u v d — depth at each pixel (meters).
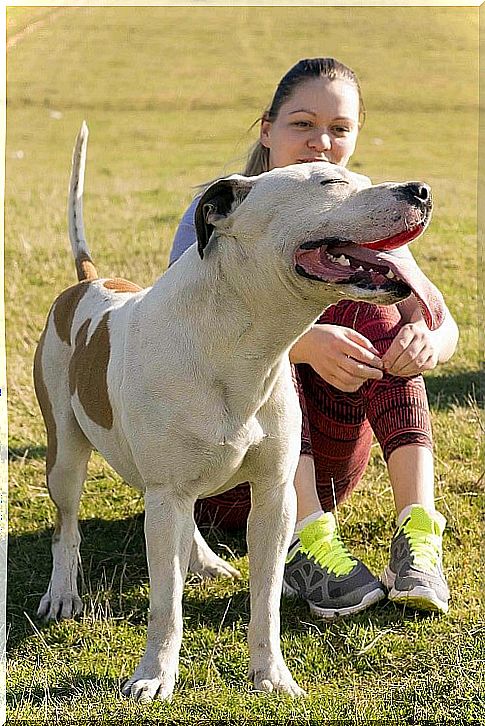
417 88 18.06
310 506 4.16
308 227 2.90
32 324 7.18
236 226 3.05
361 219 2.81
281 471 3.36
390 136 15.45
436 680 3.42
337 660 3.61
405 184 2.82
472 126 16.08
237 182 3.07
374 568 4.35
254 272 3.03
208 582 4.25
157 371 3.21
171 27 21.48
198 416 3.18
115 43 20.12
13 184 12.08
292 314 3.05
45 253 8.91
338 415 4.41
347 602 3.92
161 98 17.75
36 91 17.61
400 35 20.80
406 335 4.11
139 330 3.37
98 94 17.62
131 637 3.81
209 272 3.14
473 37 19.81
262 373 3.17
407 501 4.11
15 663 3.61
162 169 13.38
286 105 4.41
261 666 3.38
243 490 4.61
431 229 9.88
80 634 3.84
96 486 5.27
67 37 19.73
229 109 17.33
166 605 3.29
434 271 8.46
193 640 3.74
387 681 3.47
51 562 4.54
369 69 19.14
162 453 3.24
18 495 5.14
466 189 11.91
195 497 3.35
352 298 2.87
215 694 3.30
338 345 4.06
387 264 2.84
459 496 5.00
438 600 3.85
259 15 22.47
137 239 9.46
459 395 6.24
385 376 4.21
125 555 4.56
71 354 4.06
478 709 3.24
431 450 4.21
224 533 4.83
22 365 6.57
